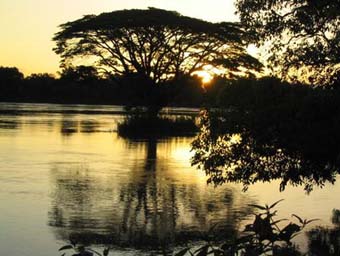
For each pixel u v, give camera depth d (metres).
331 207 14.92
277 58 12.46
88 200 15.22
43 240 10.65
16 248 10.01
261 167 12.16
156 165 24.41
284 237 3.22
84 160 25.30
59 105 131.88
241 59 55.38
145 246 10.41
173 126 50.31
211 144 12.52
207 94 12.90
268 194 17.14
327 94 10.89
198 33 53.53
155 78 55.47
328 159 11.47
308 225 12.36
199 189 17.84
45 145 32.47
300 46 12.22
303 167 11.82
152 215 13.51
